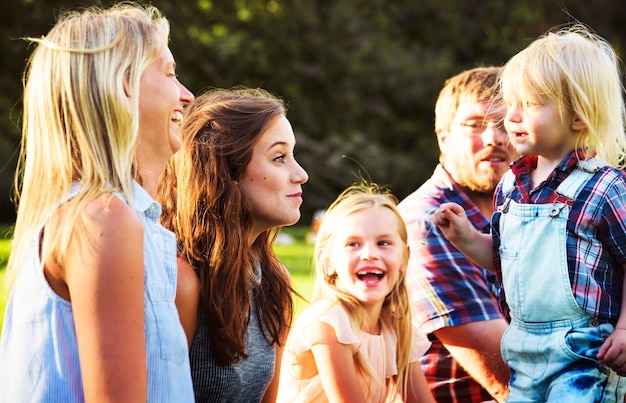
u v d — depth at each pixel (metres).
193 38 17.22
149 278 2.02
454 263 3.24
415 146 18.05
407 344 3.10
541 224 2.68
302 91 17.92
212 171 2.53
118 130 2.00
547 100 2.66
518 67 2.71
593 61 2.66
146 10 2.30
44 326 1.95
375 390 3.02
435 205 3.38
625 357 2.50
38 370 1.95
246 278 2.54
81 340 1.88
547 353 2.65
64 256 1.91
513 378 2.79
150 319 2.01
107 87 2.00
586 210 2.61
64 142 2.01
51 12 15.83
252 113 2.62
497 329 3.19
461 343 3.22
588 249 2.62
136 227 1.93
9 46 15.79
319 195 16.20
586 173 2.66
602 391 2.59
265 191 2.60
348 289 3.00
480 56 19.00
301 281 6.77
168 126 2.20
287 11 18.20
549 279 2.64
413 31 19.16
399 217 3.09
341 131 17.61
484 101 3.34
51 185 2.01
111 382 1.86
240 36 17.41
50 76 2.03
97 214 1.90
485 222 3.42
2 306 5.48
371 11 18.84
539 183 2.74
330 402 2.90
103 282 1.88
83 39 2.04
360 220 3.01
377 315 3.10
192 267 2.48
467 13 19.09
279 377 2.87
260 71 17.58
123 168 1.99
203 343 2.49
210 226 2.50
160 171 2.25
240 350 2.48
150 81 2.16
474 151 3.36
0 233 10.52
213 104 2.65
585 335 2.59
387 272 3.01
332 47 17.92
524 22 19.17
